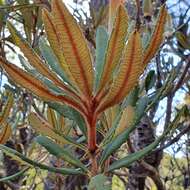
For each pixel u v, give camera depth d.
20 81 0.29
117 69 0.29
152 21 0.50
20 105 0.54
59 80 0.29
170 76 0.31
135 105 0.31
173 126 0.30
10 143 0.55
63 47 0.27
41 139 0.31
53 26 0.28
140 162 0.46
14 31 0.29
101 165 0.30
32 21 0.53
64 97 0.29
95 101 0.29
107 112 0.33
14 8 0.52
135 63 0.27
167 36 0.57
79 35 0.26
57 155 0.30
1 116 0.38
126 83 0.27
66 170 0.30
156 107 0.60
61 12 0.26
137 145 0.58
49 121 0.40
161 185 0.47
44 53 0.32
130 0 0.60
